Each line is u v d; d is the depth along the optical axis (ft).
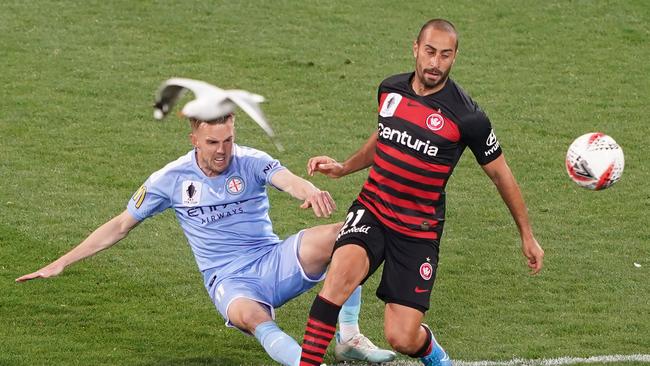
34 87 149.28
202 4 182.19
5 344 82.12
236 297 74.43
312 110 145.48
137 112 142.72
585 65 163.32
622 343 84.02
